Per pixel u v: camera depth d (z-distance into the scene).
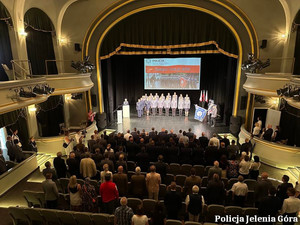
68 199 6.50
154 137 10.81
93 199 5.81
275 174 10.14
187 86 18.80
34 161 10.25
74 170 7.96
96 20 14.37
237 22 13.77
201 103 18.98
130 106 20.16
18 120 11.18
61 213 5.61
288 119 12.63
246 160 7.75
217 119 17.86
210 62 18.45
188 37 14.93
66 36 14.46
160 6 14.06
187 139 10.36
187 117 18.30
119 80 19.45
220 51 14.74
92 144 10.08
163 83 19.03
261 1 12.81
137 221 4.52
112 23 14.58
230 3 13.23
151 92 19.92
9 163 9.62
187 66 18.47
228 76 16.03
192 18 14.58
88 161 7.28
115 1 13.75
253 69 12.38
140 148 9.24
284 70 12.80
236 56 14.59
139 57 19.12
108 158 7.78
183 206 6.16
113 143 10.02
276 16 12.87
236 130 14.67
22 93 8.18
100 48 15.30
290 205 5.19
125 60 19.30
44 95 9.67
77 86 12.67
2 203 7.89
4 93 7.68
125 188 6.51
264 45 13.32
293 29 12.00
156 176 6.30
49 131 14.18
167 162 9.09
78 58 14.73
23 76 10.60
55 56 14.21
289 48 12.39
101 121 15.85
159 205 4.69
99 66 15.50
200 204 5.18
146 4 14.11
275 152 10.75
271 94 11.12
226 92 16.53
